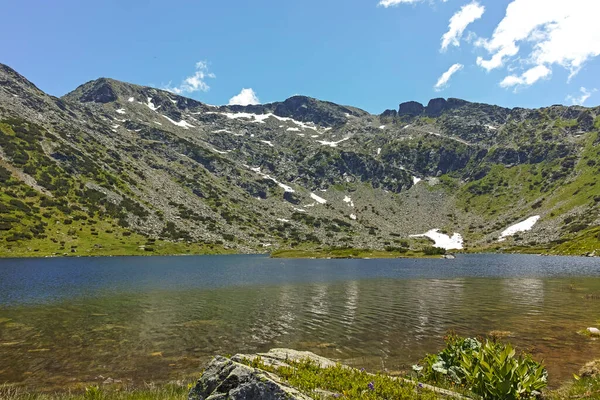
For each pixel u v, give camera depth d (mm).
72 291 59312
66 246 151250
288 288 64438
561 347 27875
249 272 97812
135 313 41562
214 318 39094
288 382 9906
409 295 56094
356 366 23906
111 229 181375
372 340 30672
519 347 27953
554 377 21078
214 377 9359
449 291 60438
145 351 27500
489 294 56719
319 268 112875
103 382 21234
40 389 20203
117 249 162250
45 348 28109
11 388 20328
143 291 59875
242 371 8977
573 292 58344
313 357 17562
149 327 34906
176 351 27500
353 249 195000
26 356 26188
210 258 162875
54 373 22812
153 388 19594
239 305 47094
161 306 46188
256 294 57000
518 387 11539
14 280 73500
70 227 167500
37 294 56000
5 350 27547
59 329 34000
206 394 9156
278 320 38219
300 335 32312
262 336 31953
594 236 192125
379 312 42500
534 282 73062
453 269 109062
